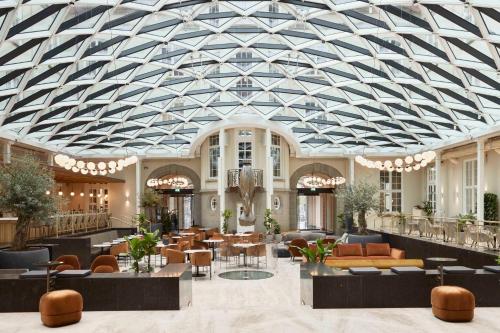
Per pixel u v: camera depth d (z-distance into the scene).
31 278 8.37
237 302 10.28
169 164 29.48
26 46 12.82
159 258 18.19
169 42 16.78
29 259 10.98
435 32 12.81
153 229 24.64
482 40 12.07
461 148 22.72
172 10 14.65
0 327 7.31
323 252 9.89
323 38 16.11
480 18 11.21
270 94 22.83
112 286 8.43
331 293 8.49
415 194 29.38
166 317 7.88
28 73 14.57
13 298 8.31
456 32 12.46
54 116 19.50
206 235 23.06
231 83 21.25
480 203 19.27
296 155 28.36
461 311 7.42
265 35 16.98
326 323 7.41
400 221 17.80
